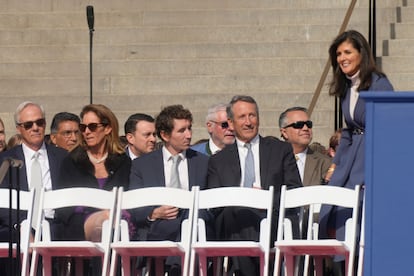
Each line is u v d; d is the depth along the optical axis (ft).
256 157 79.46
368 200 60.34
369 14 107.24
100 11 121.49
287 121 86.74
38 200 80.79
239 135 79.61
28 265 76.33
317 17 118.01
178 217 79.46
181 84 113.70
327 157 87.04
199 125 110.73
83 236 79.25
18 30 118.93
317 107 110.83
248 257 77.61
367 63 74.08
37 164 81.51
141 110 112.06
